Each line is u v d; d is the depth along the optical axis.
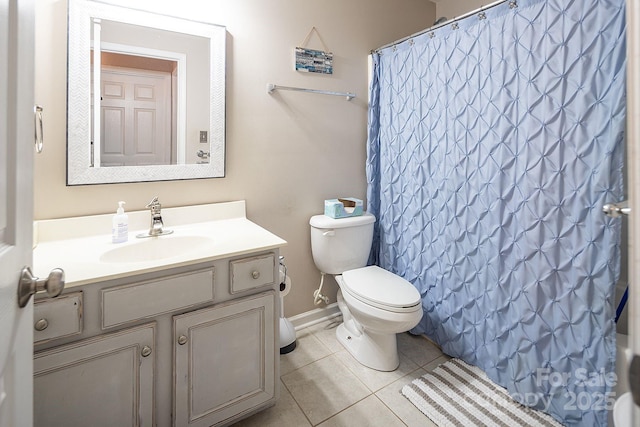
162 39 1.60
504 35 1.50
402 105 2.07
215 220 1.80
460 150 1.74
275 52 1.93
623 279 1.42
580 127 1.29
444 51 1.78
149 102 1.59
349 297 1.81
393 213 2.19
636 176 0.45
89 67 1.45
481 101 1.62
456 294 1.84
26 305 0.62
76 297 1.03
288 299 2.16
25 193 0.60
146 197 1.64
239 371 1.36
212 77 1.72
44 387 1.00
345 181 2.29
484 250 1.67
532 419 1.47
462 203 1.75
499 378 1.66
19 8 0.56
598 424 1.31
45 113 1.38
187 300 1.22
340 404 1.59
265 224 2.00
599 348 1.29
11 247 0.55
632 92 0.46
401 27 2.43
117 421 1.12
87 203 1.51
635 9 0.45
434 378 1.74
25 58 0.59
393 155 2.16
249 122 1.88
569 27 1.29
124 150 1.55
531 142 1.44
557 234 1.38
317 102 2.11
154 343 1.17
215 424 1.32
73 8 1.40
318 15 2.06
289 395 1.64
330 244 2.04
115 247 1.36
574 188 1.32
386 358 1.83
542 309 1.46
